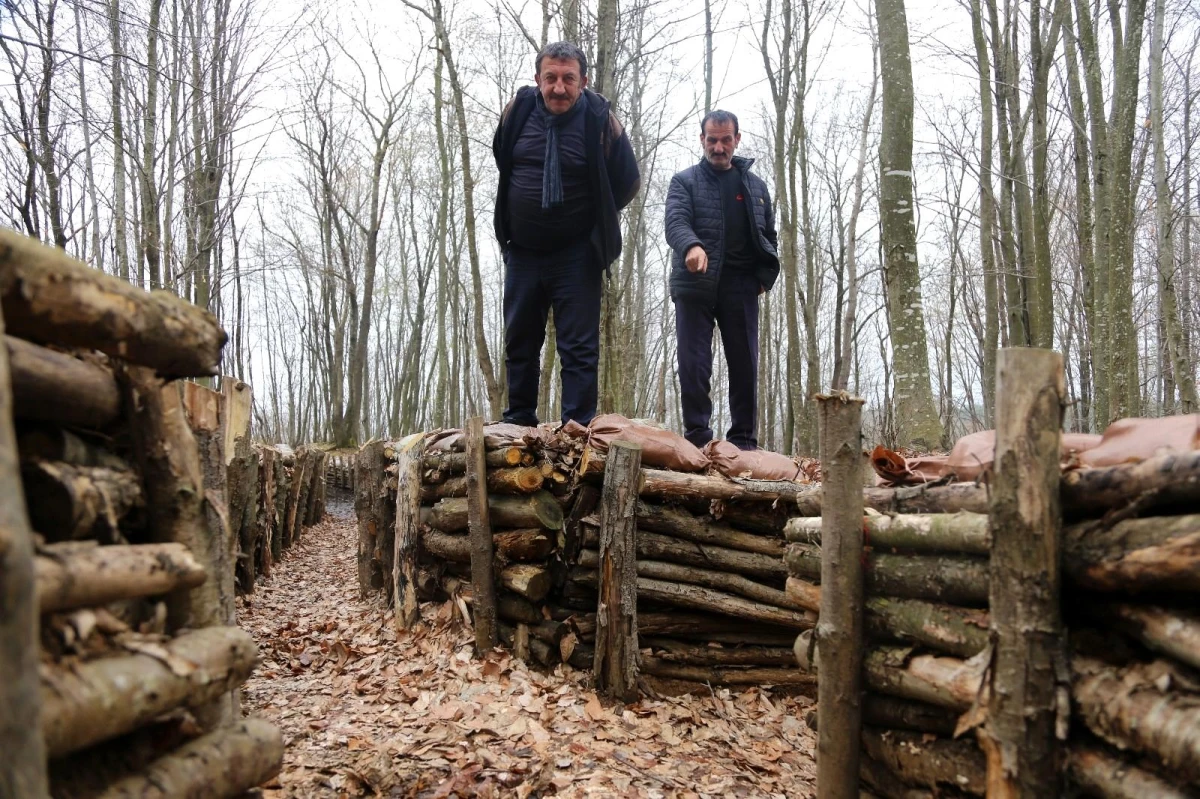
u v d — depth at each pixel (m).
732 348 5.80
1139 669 1.83
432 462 5.93
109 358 1.89
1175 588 1.75
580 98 5.16
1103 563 1.87
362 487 7.62
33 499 1.52
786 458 5.19
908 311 7.31
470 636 5.16
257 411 34.78
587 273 5.32
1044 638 1.94
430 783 3.34
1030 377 1.96
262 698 4.57
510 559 5.05
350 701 4.49
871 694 2.61
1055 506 1.96
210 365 2.00
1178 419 2.10
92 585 1.45
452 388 24.42
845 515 2.60
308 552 11.34
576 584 4.92
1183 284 19.16
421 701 4.39
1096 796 1.86
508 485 4.95
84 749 1.46
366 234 22.97
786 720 4.61
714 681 4.83
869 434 14.34
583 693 4.58
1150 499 1.83
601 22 8.32
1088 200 10.91
